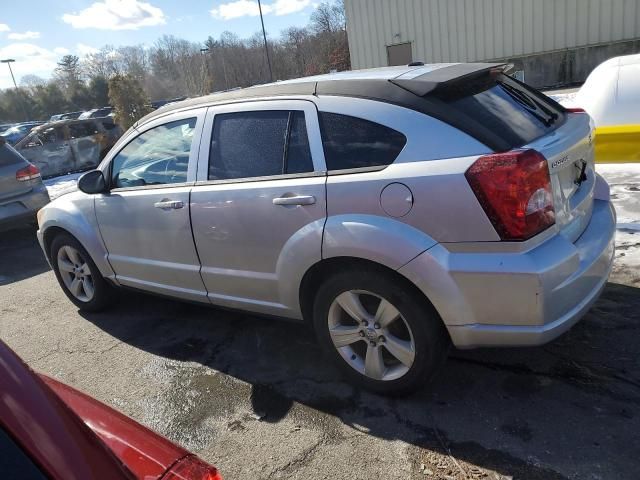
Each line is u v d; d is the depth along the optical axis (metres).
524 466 2.35
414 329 2.66
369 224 2.61
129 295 4.97
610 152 4.93
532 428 2.57
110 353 3.90
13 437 1.05
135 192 3.79
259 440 2.75
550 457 2.38
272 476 2.49
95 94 76.38
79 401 1.70
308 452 2.61
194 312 4.44
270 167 3.06
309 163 2.89
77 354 3.95
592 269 2.62
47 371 3.75
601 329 3.33
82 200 4.25
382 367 2.89
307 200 2.82
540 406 2.72
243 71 61.06
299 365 3.41
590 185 3.02
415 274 2.52
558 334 2.48
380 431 2.69
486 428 2.61
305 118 2.93
